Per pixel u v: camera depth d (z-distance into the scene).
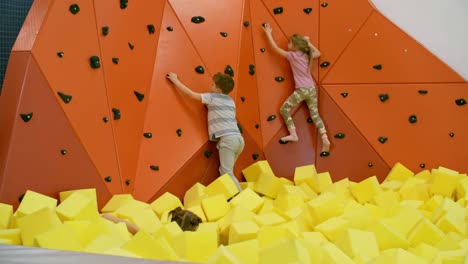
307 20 5.51
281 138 5.30
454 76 5.52
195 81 4.75
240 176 5.04
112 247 2.64
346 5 5.55
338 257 2.61
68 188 3.70
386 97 5.46
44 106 3.58
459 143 5.46
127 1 4.34
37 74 3.55
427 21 5.55
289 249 2.43
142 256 2.62
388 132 5.41
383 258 2.47
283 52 5.29
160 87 4.54
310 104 5.32
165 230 3.08
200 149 4.65
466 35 5.52
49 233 2.58
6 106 3.50
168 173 4.39
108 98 4.04
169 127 4.51
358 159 5.37
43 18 3.64
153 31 4.59
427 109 5.48
